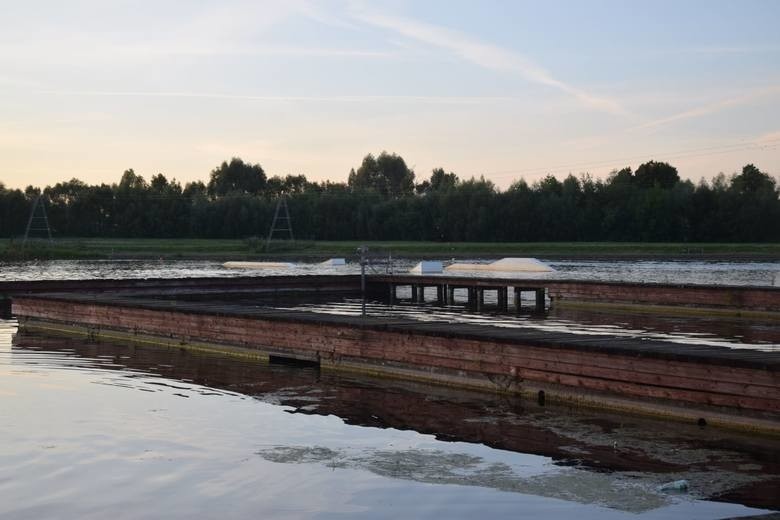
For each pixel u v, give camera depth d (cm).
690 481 1095
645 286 3516
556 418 1449
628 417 1448
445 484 1082
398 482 1089
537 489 1062
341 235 11512
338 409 1520
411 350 1802
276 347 2092
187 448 1244
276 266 6912
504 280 3822
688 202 9900
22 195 12081
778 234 9700
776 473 1128
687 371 1389
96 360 2111
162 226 11988
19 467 1142
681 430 1351
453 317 3228
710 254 8056
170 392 1675
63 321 2789
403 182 15600
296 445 1267
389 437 1323
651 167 13038
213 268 6906
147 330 2467
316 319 2019
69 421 1409
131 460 1180
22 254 8188
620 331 2681
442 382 1745
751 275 5353
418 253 8869
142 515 966
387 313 3419
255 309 2347
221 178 15725
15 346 2391
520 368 1619
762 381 1298
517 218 10431
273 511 982
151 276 5681
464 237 10762
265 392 1677
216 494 1039
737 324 2909
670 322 2988
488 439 1312
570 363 1546
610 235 10244
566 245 9212
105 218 12362
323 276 4453
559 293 3794
